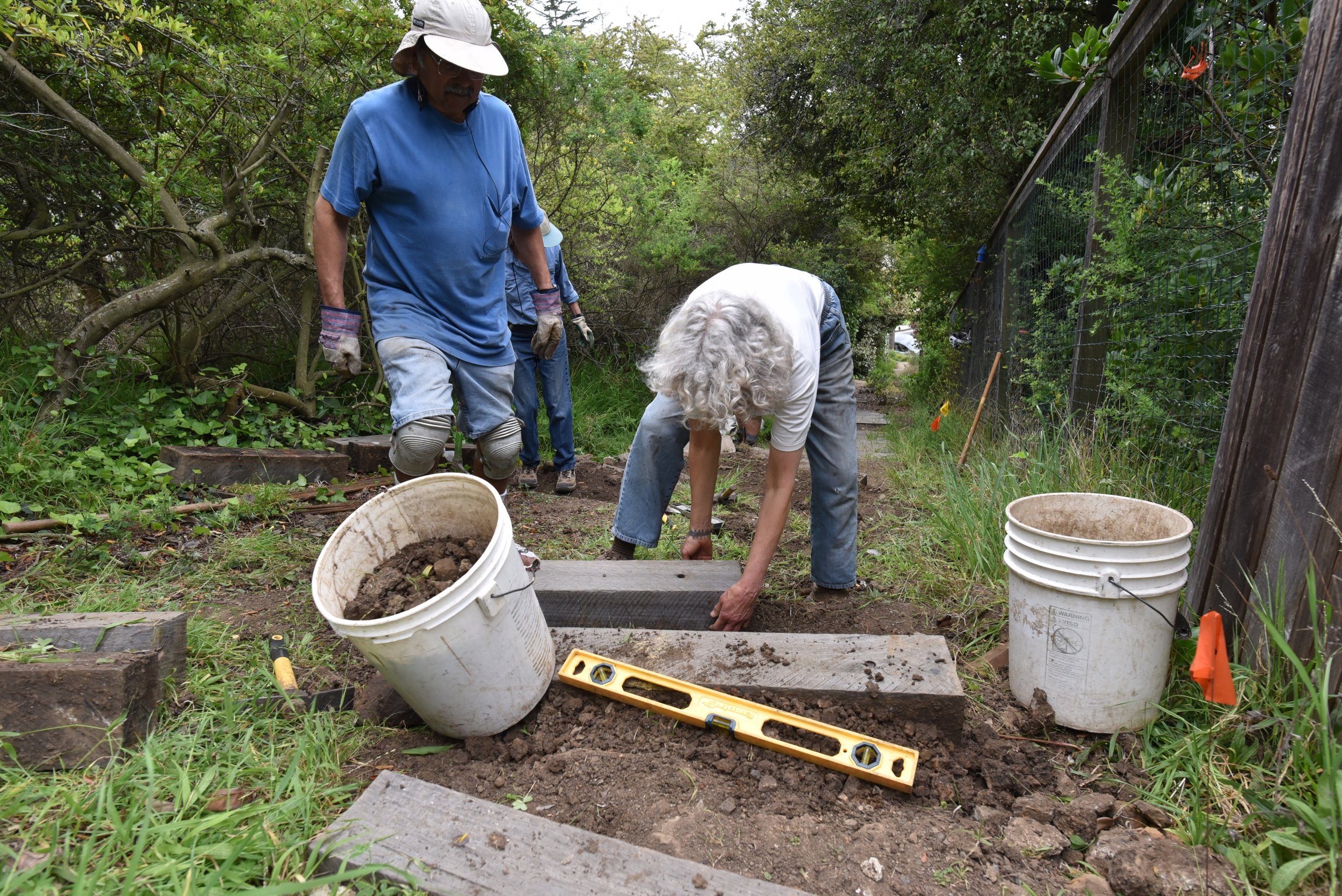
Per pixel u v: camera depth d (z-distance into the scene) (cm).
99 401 471
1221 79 317
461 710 199
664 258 1040
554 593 271
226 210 526
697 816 183
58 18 393
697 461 290
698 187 1315
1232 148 312
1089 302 450
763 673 225
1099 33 413
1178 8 337
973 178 929
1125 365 381
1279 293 214
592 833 166
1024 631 226
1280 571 203
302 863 159
